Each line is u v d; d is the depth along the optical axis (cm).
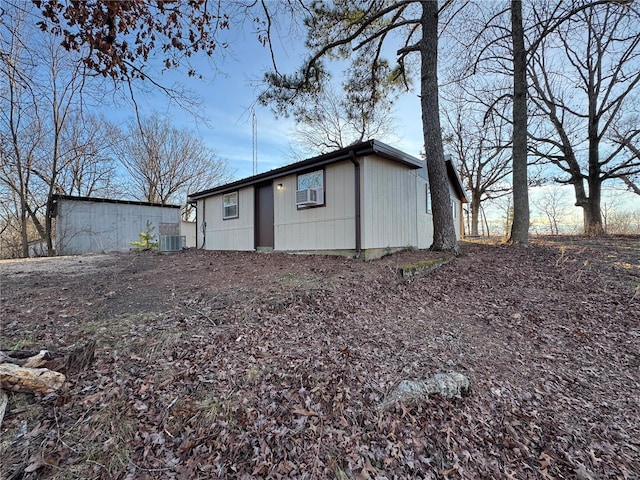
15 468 168
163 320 341
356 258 641
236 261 702
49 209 1207
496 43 964
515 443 218
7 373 201
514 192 840
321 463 187
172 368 256
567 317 416
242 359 277
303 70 833
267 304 392
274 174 802
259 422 212
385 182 714
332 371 271
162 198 2100
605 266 596
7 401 199
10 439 183
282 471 180
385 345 328
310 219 743
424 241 924
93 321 334
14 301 395
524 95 816
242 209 933
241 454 189
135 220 1370
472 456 203
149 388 232
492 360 319
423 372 283
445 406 243
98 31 253
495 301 466
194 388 236
